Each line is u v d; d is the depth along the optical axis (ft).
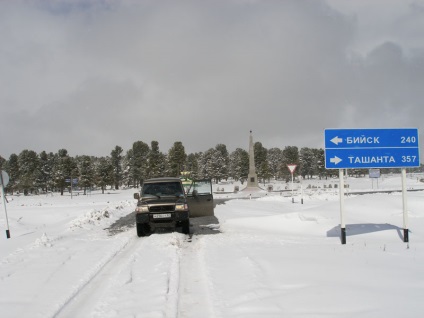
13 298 20.11
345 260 26.17
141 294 19.92
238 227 50.39
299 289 19.22
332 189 189.47
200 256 30.17
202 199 60.49
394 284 19.85
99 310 17.74
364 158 36.04
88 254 31.83
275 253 29.27
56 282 23.00
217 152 359.05
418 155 36.35
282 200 105.70
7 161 345.51
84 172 270.67
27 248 35.37
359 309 16.01
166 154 302.04
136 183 367.66
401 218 50.37
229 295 19.12
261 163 329.52
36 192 326.65
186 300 19.07
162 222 42.06
